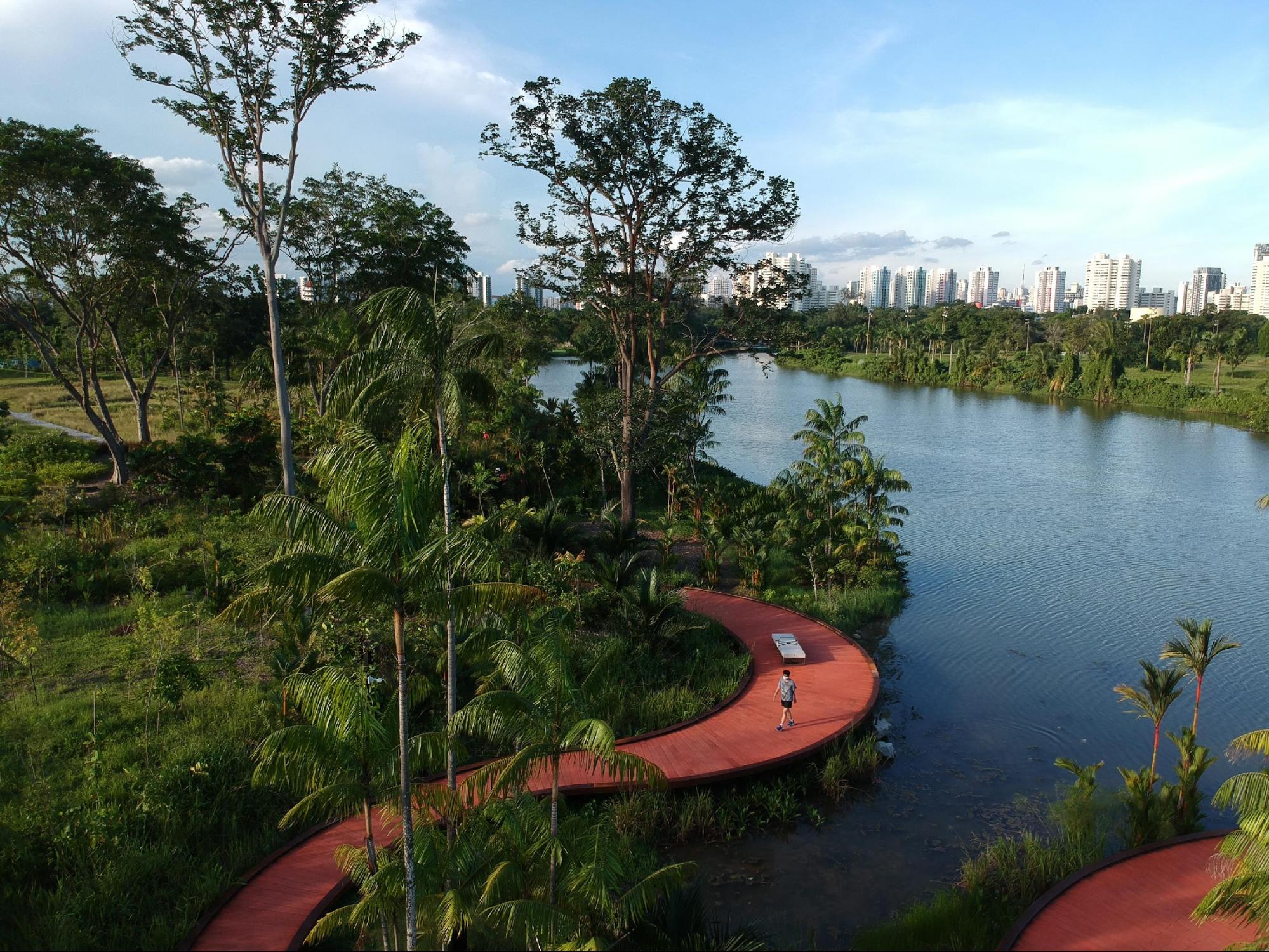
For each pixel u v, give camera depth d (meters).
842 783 16.22
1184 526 40.56
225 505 30.77
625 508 35.47
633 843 13.91
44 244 30.45
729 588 29.39
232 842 13.09
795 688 17.86
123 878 11.79
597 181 33.12
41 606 21.98
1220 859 12.45
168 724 16.20
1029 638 25.72
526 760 10.20
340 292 44.28
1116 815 14.85
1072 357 102.00
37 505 27.47
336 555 9.52
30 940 10.63
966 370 116.06
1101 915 11.45
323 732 10.12
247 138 24.55
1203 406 85.94
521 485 36.97
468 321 14.66
